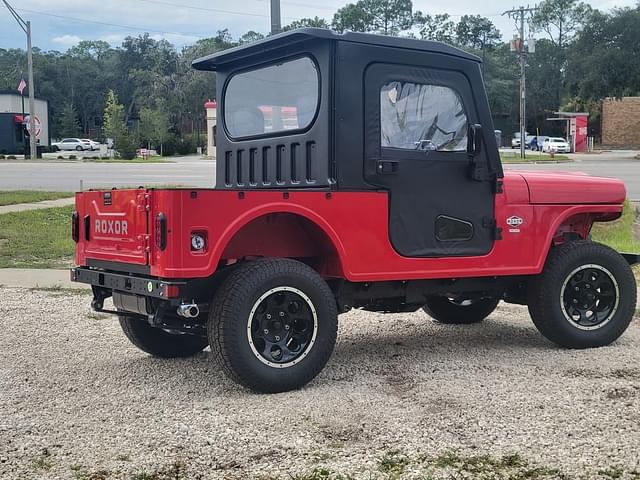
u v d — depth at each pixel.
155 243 4.56
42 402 4.72
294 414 4.41
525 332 6.83
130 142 47.38
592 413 4.42
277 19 15.20
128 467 3.69
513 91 90.44
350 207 5.04
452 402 4.64
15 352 6.02
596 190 6.16
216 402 4.68
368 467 3.66
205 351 6.06
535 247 5.85
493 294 6.17
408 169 5.28
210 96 89.56
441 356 5.90
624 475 3.58
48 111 64.38
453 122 5.52
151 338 5.69
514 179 5.82
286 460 3.76
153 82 93.81
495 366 5.56
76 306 7.89
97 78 115.19
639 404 4.59
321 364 4.93
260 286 4.67
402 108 5.28
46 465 3.73
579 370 5.43
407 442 3.98
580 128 56.38
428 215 5.37
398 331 6.92
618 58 50.91
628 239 13.54
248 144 5.78
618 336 6.18
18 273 9.88
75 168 28.59
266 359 4.75
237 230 4.61
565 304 6.04
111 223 5.04
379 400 4.69
